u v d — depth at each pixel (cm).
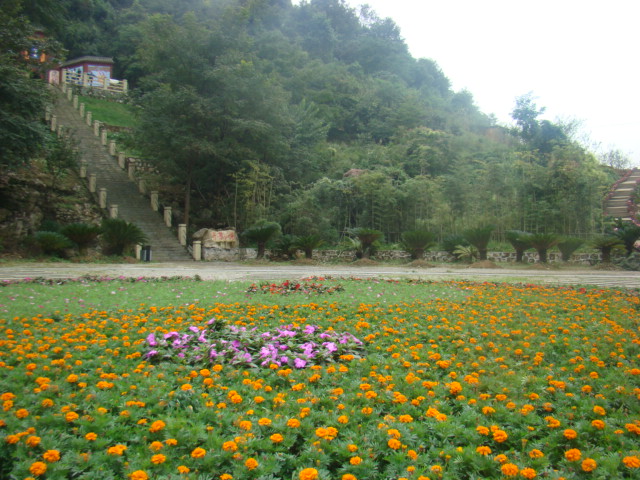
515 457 248
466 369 396
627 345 469
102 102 3588
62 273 1271
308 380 359
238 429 269
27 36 1853
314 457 242
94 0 4206
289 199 2397
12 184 1980
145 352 427
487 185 2252
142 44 2431
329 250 2216
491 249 2116
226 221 2400
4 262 1566
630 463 231
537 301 770
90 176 2303
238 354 404
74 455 238
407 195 2314
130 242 1894
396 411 303
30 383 346
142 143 2219
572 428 280
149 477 223
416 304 725
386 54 5638
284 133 2611
